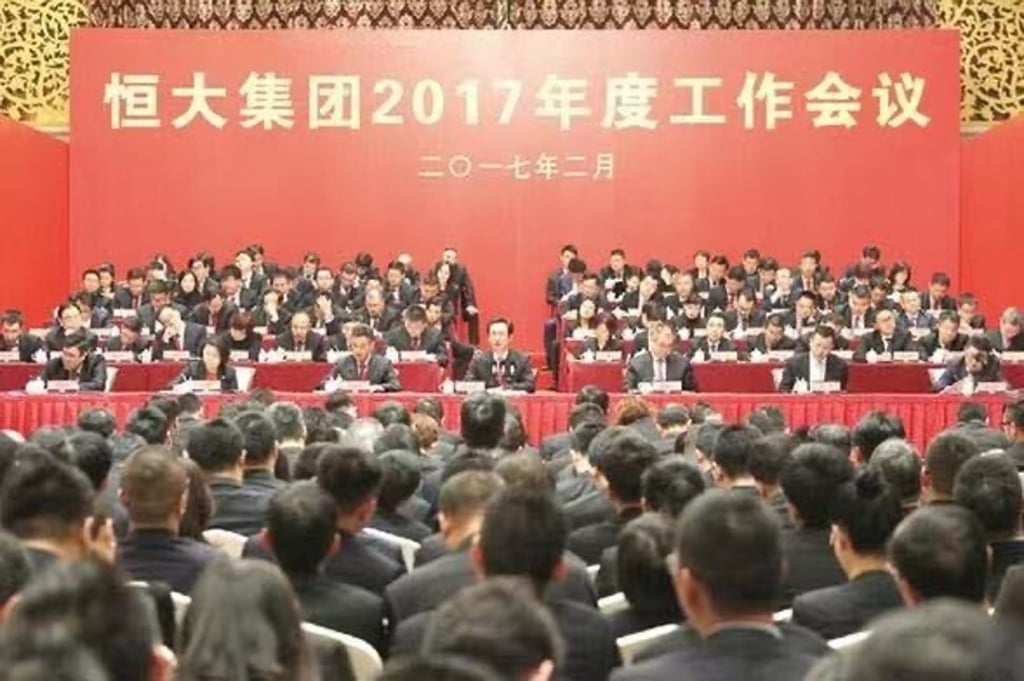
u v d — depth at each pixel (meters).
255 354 22.55
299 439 12.32
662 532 6.59
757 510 4.80
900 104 29.22
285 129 29.34
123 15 30.22
